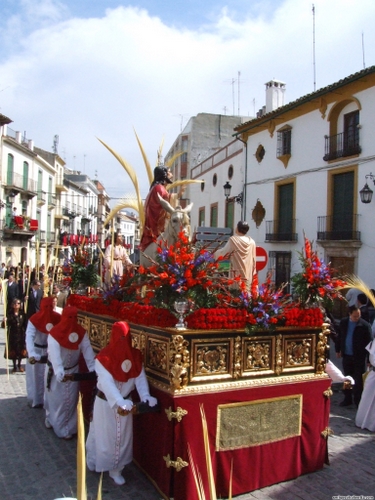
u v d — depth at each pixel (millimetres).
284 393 4449
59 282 8375
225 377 4160
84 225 53250
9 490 4223
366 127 15609
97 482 4379
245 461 4203
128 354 4195
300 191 18688
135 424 4715
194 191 31250
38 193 35781
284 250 19484
